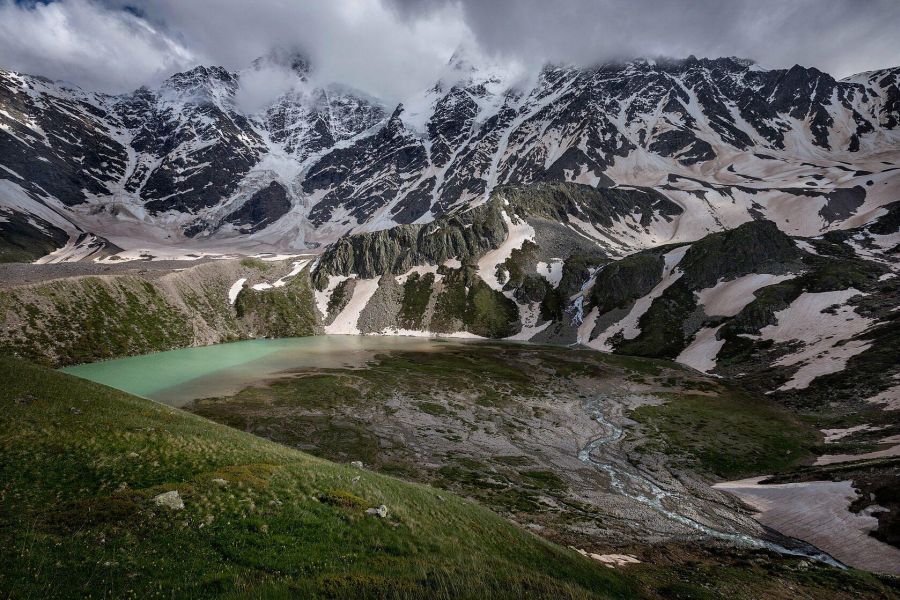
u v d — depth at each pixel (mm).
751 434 70562
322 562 19109
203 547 18266
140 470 24344
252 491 23984
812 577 34375
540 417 78812
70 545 16516
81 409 30969
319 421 70000
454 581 19891
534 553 27750
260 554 18609
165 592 15023
